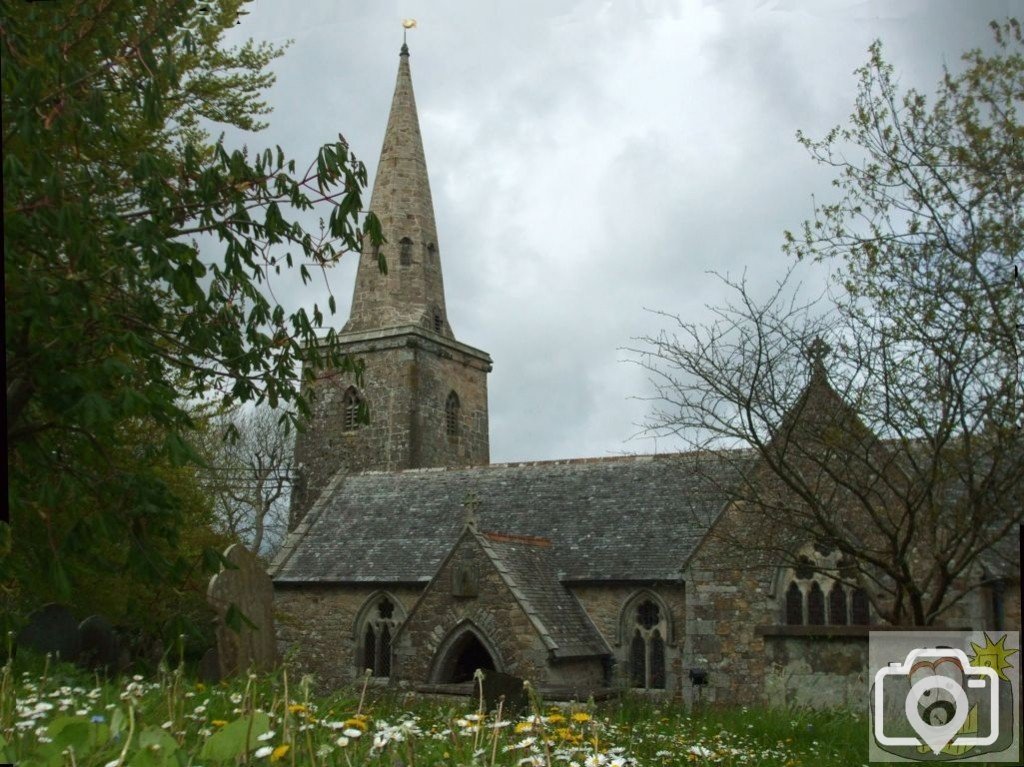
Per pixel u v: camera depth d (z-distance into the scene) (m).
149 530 8.16
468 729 5.30
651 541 25.67
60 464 7.95
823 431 12.61
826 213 12.49
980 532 12.41
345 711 6.79
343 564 28.53
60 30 7.31
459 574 23.25
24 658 9.74
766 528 15.44
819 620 20.97
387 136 44.59
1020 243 10.92
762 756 8.32
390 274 42.41
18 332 6.94
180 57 13.04
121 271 7.97
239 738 4.31
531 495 29.09
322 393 40.47
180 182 8.12
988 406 10.97
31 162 6.64
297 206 8.05
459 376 42.47
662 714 13.29
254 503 40.19
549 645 22.02
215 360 8.38
